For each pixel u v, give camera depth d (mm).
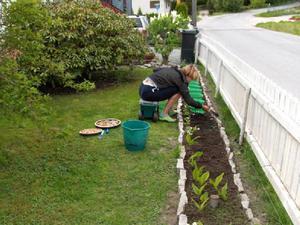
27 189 4047
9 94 3916
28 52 4539
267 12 58250
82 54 8234
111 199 3867
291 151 3613
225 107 7152
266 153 4473
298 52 17078
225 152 4953
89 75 8922
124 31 9156
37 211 3652
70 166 4578
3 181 4203
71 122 6309
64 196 3914
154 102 6242
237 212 3547
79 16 8359
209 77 10352
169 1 41281
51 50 7848
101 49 8484
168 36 13250
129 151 5051
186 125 6051
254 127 5055
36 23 4398
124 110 7074
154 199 3861
